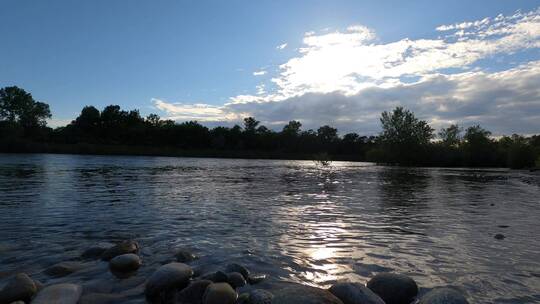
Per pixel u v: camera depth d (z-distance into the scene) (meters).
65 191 18.53
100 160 60.56
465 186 25.47
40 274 6.34
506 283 6.13
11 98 99.06
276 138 123.94
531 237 9.50
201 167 47.25
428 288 5.89
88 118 113.06
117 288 5.80
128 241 7.81
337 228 10.55
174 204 14.85
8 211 12.52
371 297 5.09
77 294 5.31
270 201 16.19
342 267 6.99
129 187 21.20
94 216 11.89
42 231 9.62
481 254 7.88
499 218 12.41
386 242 8.93
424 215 12.94
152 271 6.59
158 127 120.06
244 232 9.89
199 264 7.00
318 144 124.19
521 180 31.95
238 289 5.79
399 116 76.50
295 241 8.95
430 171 49.53
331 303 4.56
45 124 106.88
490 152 73.56
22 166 38.94
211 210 13.47
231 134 122.25
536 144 84.88
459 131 90.94
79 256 7.43
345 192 20.48
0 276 6.19
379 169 52.41
